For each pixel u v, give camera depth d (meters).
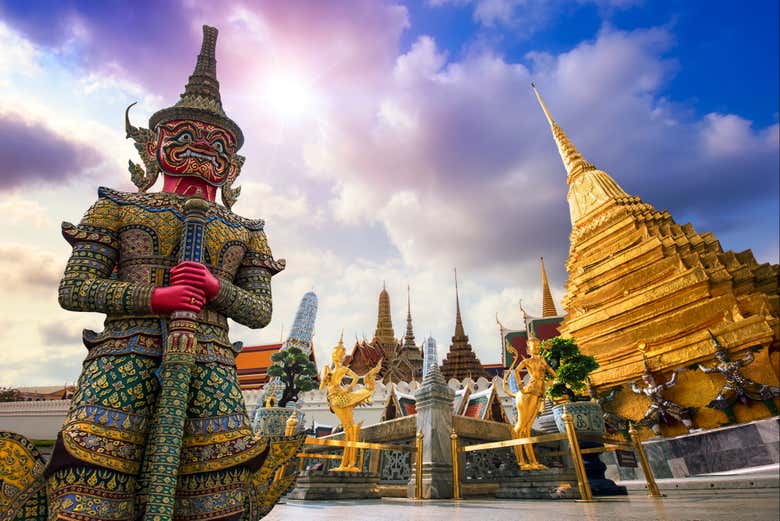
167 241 3.53
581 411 10.41
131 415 2.94
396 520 4.40
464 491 10.02
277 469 3.67
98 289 3.13
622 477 12.76
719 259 21.06
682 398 18.45
